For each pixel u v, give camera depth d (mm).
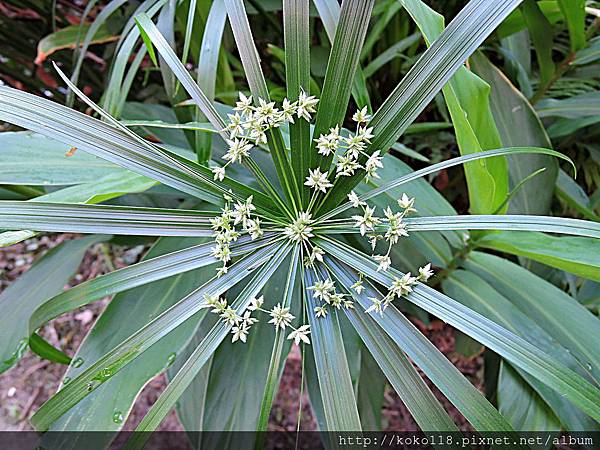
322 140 181
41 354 273
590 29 351
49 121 173
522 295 287
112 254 694
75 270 318
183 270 189
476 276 298
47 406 173
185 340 237
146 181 227
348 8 171
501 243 262
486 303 278
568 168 435
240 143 186
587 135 423
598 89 396
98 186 218
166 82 277
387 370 176
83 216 175
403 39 390
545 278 353
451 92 200
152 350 234
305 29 176
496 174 248
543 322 271
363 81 237
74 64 365
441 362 172
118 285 186
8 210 166
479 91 221
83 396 172
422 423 168
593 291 345
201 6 344
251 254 193
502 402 260
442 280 319
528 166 328
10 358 253
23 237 187
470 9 167
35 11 452
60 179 235
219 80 397
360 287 182
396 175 292
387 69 448
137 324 253
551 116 405
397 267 330
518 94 323
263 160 324
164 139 358
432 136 425
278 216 201
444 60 171
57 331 673
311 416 547
